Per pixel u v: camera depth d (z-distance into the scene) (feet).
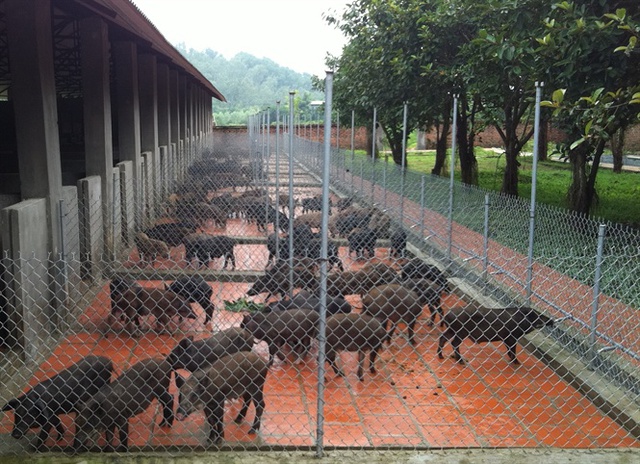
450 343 18.17
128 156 30.32
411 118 42.04
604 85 22.06
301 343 16.63
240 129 99.66
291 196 20.83
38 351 16.51
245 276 24.09
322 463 10.89
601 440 12.76
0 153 34.91
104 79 24.73
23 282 15.92
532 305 18.97
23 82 17.85
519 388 15.23
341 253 28.86
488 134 86.28
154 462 10.82
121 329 18.58
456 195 28.43
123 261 25.95
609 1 22.57
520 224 21.95
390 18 37.17
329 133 11.07
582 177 33.68
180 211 32.78
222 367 12.28
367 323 15.33
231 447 11.96
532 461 11.03
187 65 46.73
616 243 20.81
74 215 20.59
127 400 11.78
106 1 19.20
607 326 17.03
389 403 14.30
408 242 30.17
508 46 24.23
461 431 13.01
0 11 24.44
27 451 11.74
